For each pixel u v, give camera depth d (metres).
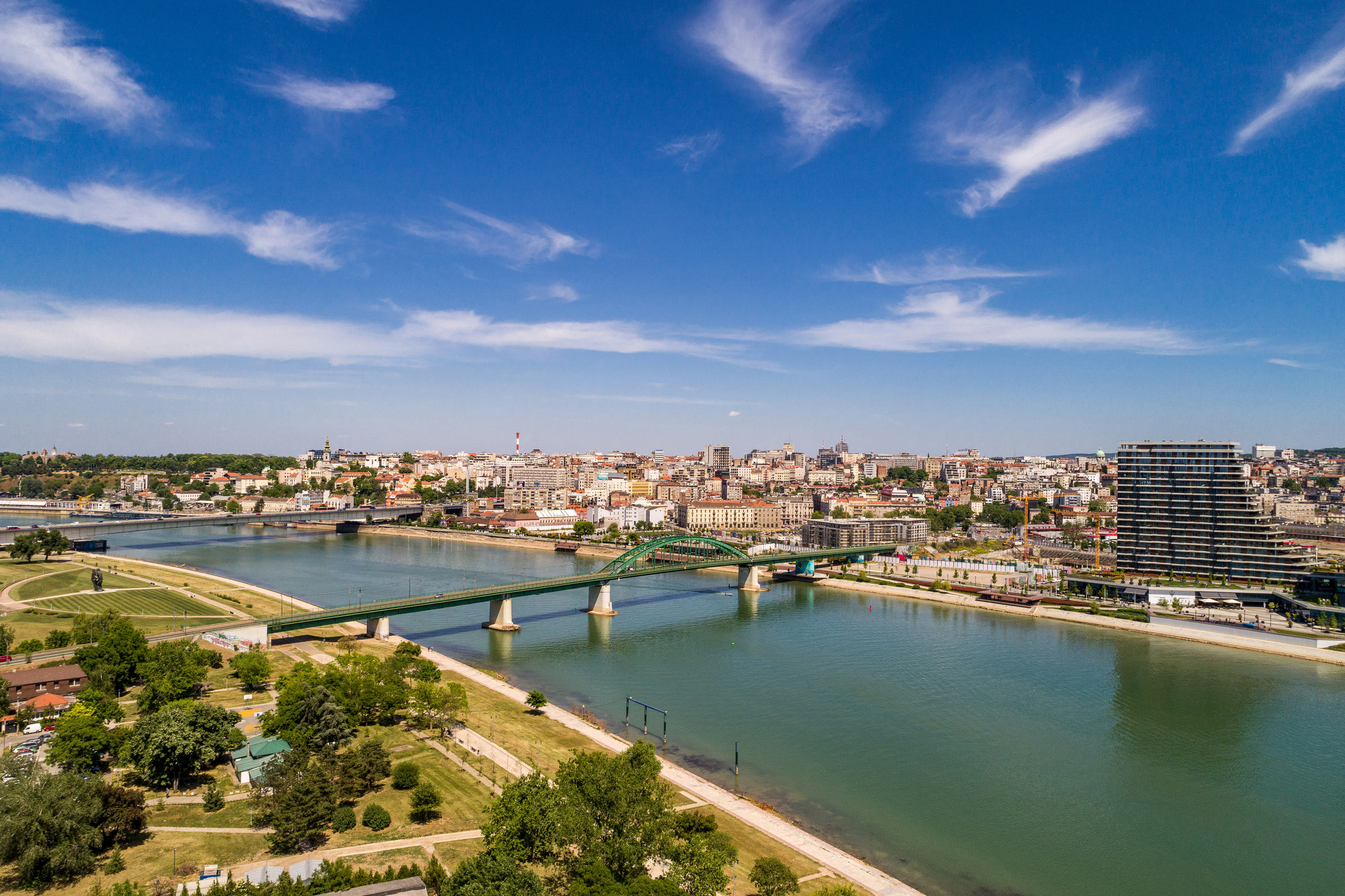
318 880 84.69
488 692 183.25
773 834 117.44
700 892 85.00
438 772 127.56
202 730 120.56
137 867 93.31
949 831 124.31
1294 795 141.00
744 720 173.62
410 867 90.31
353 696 149.38
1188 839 124.25
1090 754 158.38
